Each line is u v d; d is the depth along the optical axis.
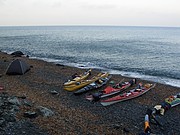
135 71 48.94
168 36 199.00
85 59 64.44
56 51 81.88
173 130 20.95
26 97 23.50
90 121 20.44
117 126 19.70
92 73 43.31
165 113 25.25
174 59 65.75
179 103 27.84
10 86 28.70
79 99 27.48
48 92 28.50
